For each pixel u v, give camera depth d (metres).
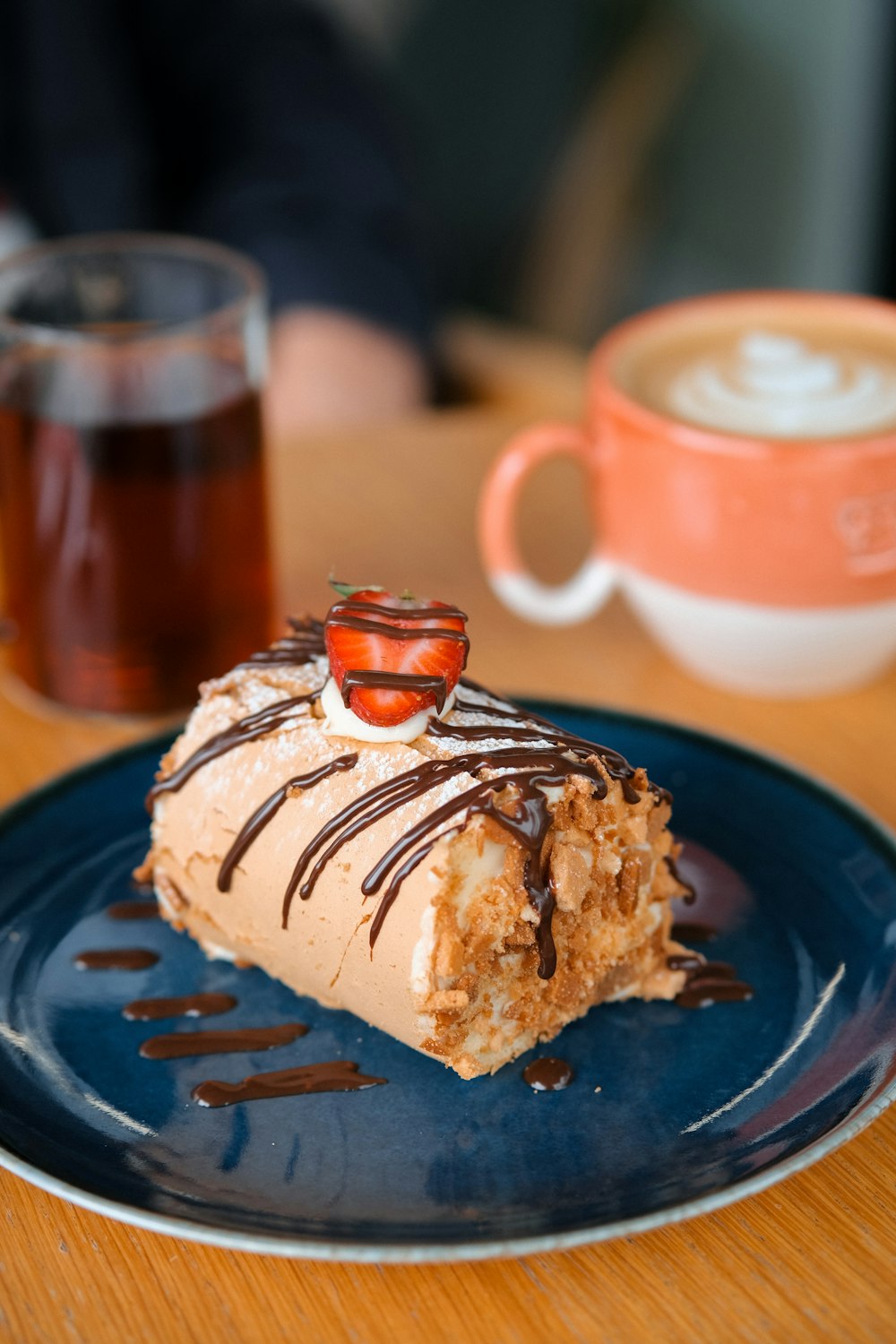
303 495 0.83
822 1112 0.53
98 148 1.09
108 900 0.61
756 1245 0.52
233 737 0.58
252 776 0.57
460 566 0.78
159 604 0.67
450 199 1.98
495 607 0.76
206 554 0.67
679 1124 0.54
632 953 0.57
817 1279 0.51
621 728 0.65
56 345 0.65
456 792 0.54
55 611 0.68
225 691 0.60
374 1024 0.56
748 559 0.66
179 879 0.59
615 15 1.84
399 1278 0.51
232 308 0.67
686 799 0.63
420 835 0.54
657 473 0.66
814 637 0.67
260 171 1.07
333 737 0.57
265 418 0.69
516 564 0.72
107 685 0.69
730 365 0.69
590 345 1.90
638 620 0.75
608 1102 0.54
